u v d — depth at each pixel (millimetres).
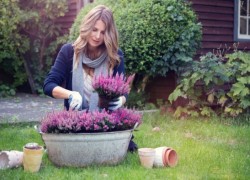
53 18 10844
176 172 3828
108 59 4246
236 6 8797
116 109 4043
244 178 3711
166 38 7270
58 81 4242
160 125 6438
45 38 10992
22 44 10688
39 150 3740
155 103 8164
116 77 4027
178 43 7324
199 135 5820
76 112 3922
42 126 3912
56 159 3879
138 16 7371
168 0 7375
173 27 7297
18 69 11039
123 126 3932
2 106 8734
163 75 7449
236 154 4555
